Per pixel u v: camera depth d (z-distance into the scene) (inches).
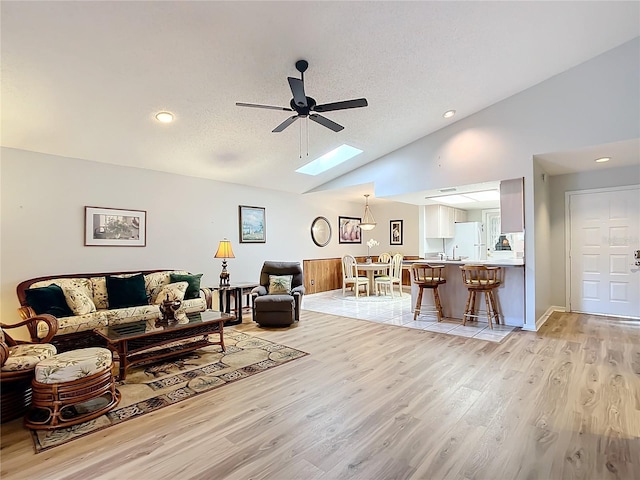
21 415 95.6
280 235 281.7
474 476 67.3
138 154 180.2
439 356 138.8
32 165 158.9
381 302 274.7
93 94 127.3
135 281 172.9
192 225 221.3
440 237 303.6
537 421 87.4
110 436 83.6
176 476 68.4
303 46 120.4
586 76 159.8
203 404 99.9
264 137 186.5
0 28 93.7
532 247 176.2
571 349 143.9
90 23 96.8
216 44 112.9
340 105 119.6
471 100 180.5
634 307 196.7
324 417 91.3
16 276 153.6
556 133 167.9
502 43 136.3
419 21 117.6
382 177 243.1
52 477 68.6
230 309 222.7
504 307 189.8
